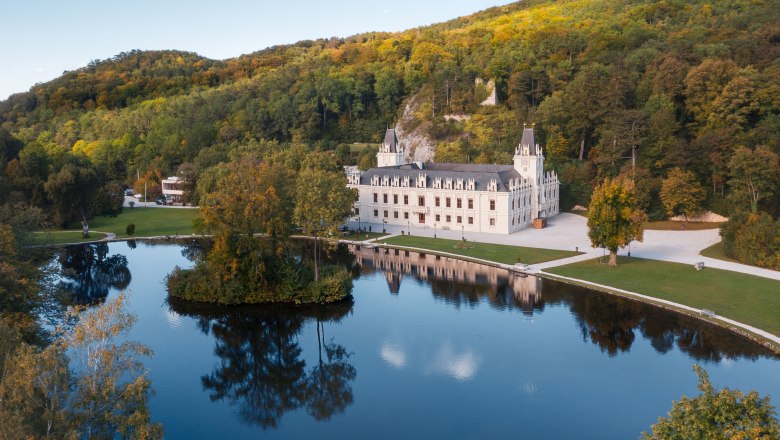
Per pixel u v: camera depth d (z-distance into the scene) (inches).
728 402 1551.4
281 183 5000.0
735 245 4889.3
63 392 1734.7
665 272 4574.3
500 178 6427.2
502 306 4042.8
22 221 3570.4
